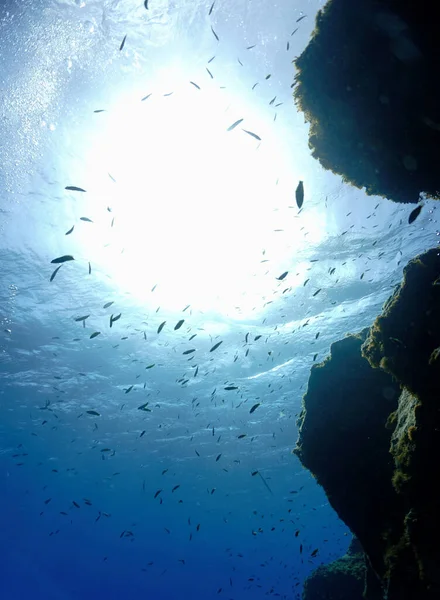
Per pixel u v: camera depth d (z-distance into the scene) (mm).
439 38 3807
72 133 11531
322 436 6418
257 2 8938
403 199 5250
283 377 20859
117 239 14500
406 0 3875
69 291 15867
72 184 12664
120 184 13008
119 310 16969
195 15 9281
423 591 4211
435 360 4043
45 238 13984
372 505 5656
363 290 15914
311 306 16688
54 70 10188
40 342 17812
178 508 44031
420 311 4484
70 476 33469
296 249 14602
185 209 14000
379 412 5992
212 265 15664
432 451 3982
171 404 23094
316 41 4539
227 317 17375
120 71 10391
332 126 4852
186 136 11938
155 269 15727
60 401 22062
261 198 13367
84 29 9508
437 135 4301
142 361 19484
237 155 12320
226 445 27906
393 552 4855
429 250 4832
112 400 22453
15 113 10812
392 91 4242
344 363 6578
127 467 31469
